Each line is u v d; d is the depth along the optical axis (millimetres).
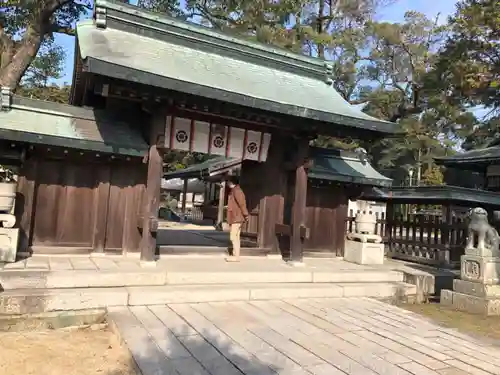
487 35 19203
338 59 25297
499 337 6035
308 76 10438
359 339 5234
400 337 5426
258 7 22719
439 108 24938
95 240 8016
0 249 6820
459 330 6293
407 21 26297
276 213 9812
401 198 13539
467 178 20703
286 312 6324
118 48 7285
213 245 11172
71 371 4113
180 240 12516
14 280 5848
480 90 20781
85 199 8094
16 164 7316
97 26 7973
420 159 27734
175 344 4633
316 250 10719
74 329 5582
